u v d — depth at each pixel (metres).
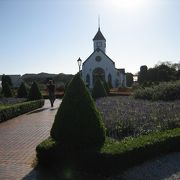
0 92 34.84
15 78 87.19
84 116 7.74
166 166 7.38
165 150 8.36
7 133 12.42
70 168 7.42
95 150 7.11
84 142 7.64
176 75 61.16
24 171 7.35
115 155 6.84
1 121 15.62
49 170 7.43
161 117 11.58
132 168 7.17
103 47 66.44
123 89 46.56
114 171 6.82
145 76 65.12
